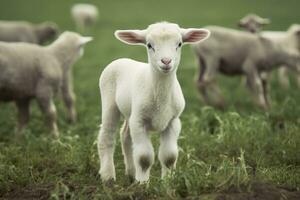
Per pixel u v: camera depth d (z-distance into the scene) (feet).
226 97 73.56
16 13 173.47
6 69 51.21
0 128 56.65
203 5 192.03
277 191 32.32
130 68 37.27
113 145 38.45
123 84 36.94
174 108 35.35
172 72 34.37
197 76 71.46
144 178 35.35
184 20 150.00
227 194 31.71
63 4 201.98
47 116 53.93
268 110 62.23
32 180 37.99
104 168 37.83
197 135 47.55
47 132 54.95
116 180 38.17
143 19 157.28
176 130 36.04
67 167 40.96
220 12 170.40
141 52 111.45
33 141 48.60
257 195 31.60
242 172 33.99
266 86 71.72
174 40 34.32
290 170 38.42
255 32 85.97
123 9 185.37
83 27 145.48
